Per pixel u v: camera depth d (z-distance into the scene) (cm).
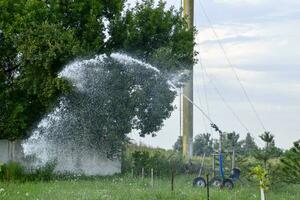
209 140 5384
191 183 4097
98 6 4866
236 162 4328
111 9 5012
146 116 5047
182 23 5259
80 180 4406
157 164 5034
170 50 4962
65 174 4678
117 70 4853
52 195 3117
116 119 4900
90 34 4791
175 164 5147
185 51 5159
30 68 4525
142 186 3762
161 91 5009
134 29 4944
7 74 4744
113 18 4994
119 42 4997
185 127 5431
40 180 4338
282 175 3600
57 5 4753
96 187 3700
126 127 4909
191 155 5428
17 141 4809
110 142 4916
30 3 4634
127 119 4906
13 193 3175
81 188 3603
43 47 4503
